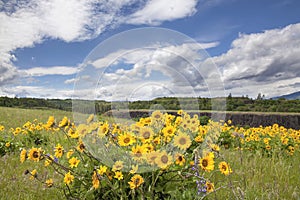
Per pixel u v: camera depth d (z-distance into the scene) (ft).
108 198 9.41
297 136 25.36
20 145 19.89
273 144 22.36
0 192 11.23
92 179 9.28
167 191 9.06
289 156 20.22
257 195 10.93
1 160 16.19
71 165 9.67
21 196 10.96
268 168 15.33
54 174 13.20
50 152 17.75
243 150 21.70
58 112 44.65
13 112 53.26
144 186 9.00
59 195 10.91
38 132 23.73
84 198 8.96
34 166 15.06
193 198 8.64
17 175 13.52
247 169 14.66
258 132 27.14
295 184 13.26
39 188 11.77
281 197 10.93
